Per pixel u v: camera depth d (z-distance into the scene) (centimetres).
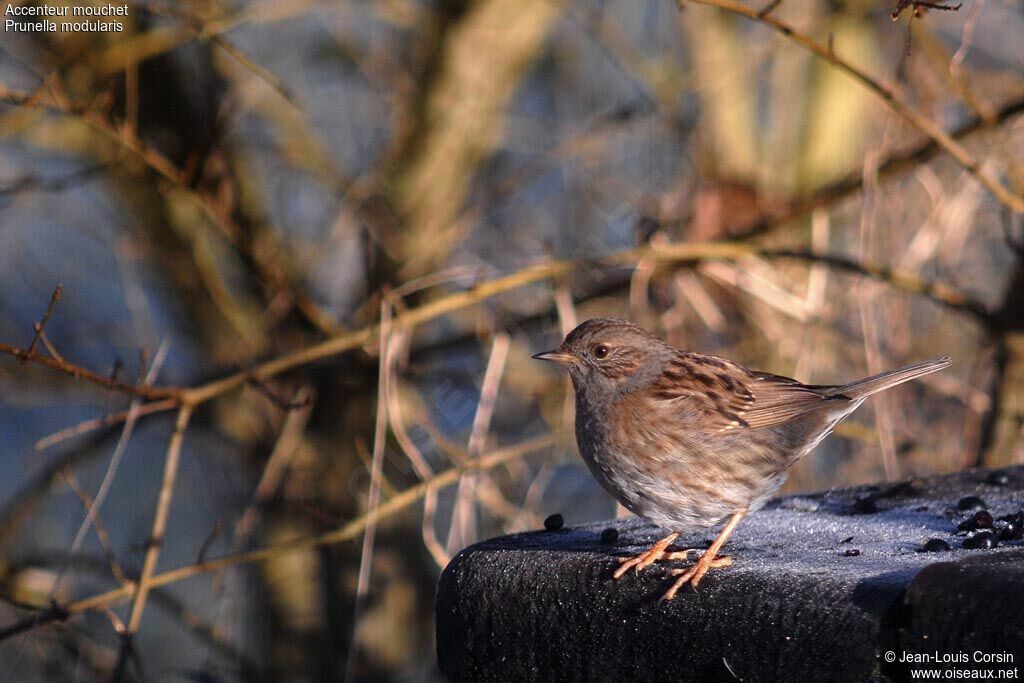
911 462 1171
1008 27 1232
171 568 1320
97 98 980
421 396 1217
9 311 1233
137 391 902
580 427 737
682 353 743
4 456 1446
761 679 475
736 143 1184
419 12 1152
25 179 1017
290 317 1171
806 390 734
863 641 446
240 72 1133
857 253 1196
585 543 624
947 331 1233
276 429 1185
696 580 505
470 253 1273
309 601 1196
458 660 582
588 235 1277
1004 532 601
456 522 1044
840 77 1178
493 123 1209
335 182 1162
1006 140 1034
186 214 1112
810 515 691
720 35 1186
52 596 906
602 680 528
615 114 1166
